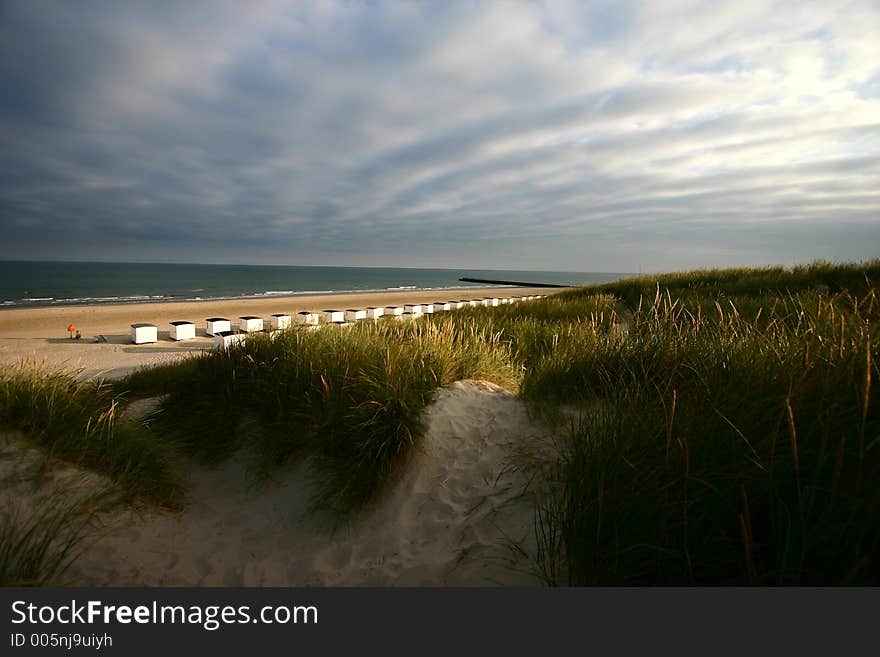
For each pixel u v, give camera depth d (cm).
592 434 272
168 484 350
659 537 184
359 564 271
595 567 196
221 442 414
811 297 618
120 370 1014
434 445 349
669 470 204
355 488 325
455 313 1175
